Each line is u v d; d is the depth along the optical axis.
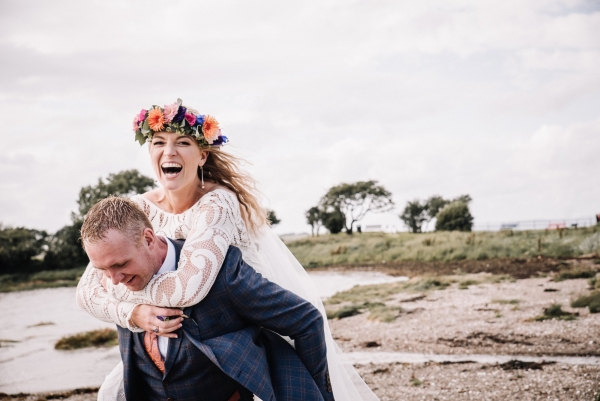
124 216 1.95
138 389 2.15
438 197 23.11
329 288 12.66
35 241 19.28
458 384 5.43
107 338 9.66
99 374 7.54
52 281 17.94
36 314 12.45
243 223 2.52
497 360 6.10
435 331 7.68
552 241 13.84
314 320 2.13
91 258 1.91
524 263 12.55
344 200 24.11
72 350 9.03
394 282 12.46
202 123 2.40
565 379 5.22
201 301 2.03
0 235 19.02
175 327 1.98
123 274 1.95
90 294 2.19
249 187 2.73
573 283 9.79
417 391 5.35
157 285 2.00
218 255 2.07
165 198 2.55
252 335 2.10
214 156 2.61
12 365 8.17
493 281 10.93
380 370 6.18
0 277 18.31
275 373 2.15
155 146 2.40
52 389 6.95
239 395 2.11
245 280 2.07
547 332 7.02
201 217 2.23
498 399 4.90
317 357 2.16
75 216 19.73
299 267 2.96
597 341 6.41
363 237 19.89
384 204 23.95
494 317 8.10
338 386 2.72
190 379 2.03
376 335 7.83
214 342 2.02
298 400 2.09
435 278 12.10
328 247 19.14
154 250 2.04
